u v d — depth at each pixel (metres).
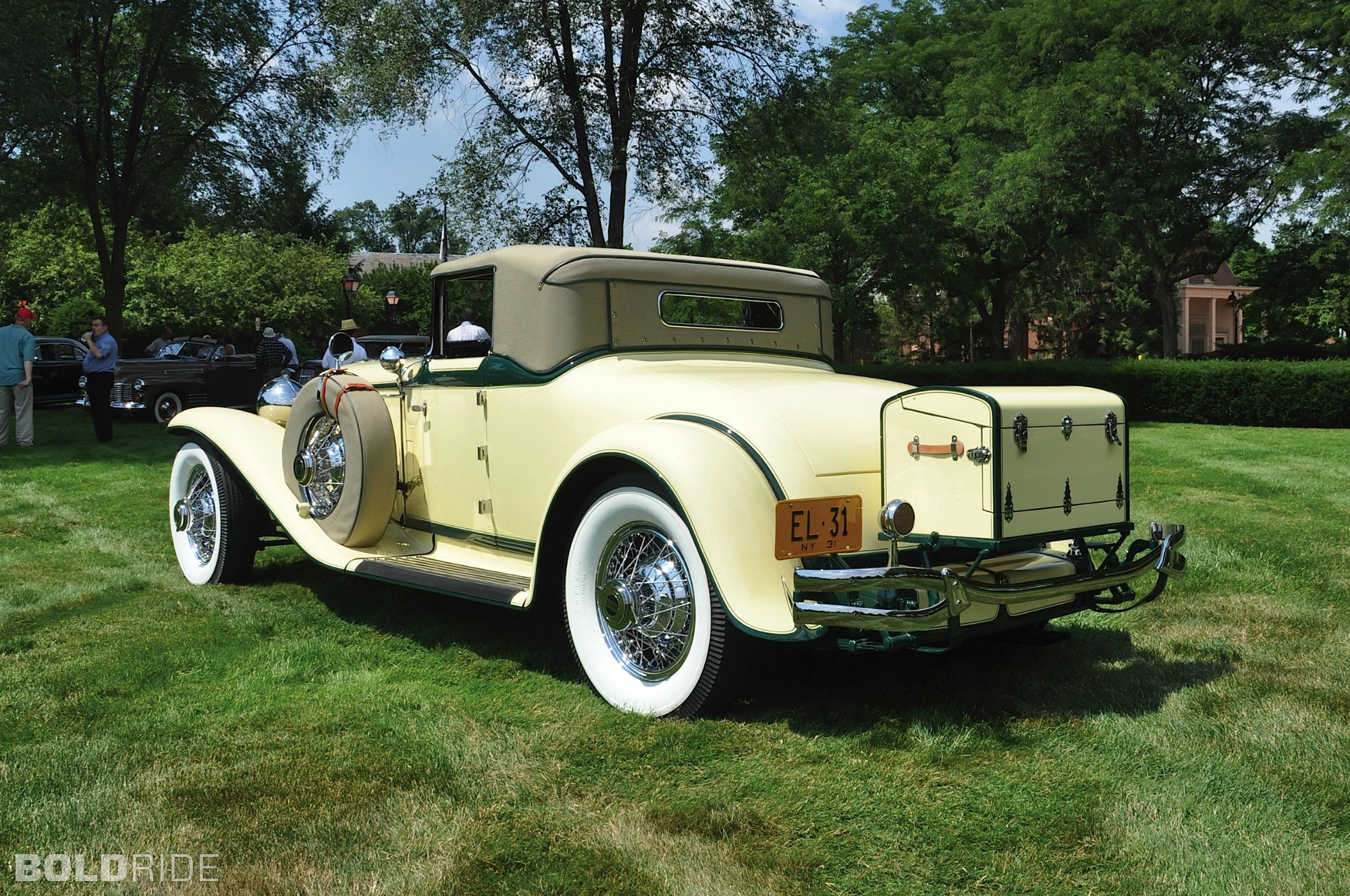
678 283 4.27
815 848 2.47
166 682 3.74
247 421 5.39
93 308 30.25
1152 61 21.84
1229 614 4.75
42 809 2.63
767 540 3.17
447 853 2.42
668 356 4.18
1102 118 21.31
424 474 4.73
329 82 17.00
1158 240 23.47
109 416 12.59
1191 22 21.53
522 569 4.17
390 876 2.32
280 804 2.68
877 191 22.28
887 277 24.58
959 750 3.07
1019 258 27.94
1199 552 6.07
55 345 19.39
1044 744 3.14
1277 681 3.76
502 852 2.42
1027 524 3.07
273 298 35.47
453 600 5.07
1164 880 2.33
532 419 4.05
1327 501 8.09
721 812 2.64
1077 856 2.43
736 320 4.53
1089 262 41.72
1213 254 25.95
